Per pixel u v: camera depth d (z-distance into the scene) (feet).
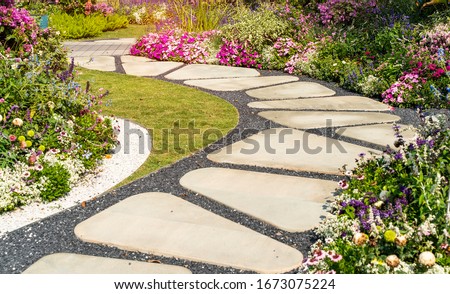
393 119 19.31
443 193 10.90
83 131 15.16
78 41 39.58
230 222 11.66
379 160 13.19
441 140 12.86
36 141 14.23
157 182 13.88
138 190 13.42
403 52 23.84
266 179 13.88
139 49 33.17
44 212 12.30
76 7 46.26
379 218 10.03
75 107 15.88
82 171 14.16
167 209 12.28
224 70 28.55
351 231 10.28
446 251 9.38
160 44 31.89
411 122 18.97
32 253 10.59
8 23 22.06
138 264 10.13
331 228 10.65
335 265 9.33
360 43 27.14
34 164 13.19
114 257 10.40
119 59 31.68
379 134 17.46
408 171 12.31
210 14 36.22
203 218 11.84
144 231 11.28
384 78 23.26
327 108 20.92
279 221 11.65
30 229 11.50
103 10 47.60
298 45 29.09
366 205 11.07
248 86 24.79
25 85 14.80
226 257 10.29
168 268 9.98
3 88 14.90
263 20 31.32
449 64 21.93
